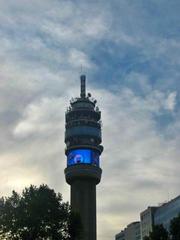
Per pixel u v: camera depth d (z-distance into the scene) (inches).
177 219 3811.5
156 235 3978.8
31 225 4133.9
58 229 4242.1
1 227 4163.4
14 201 4286.4
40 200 4237.2
